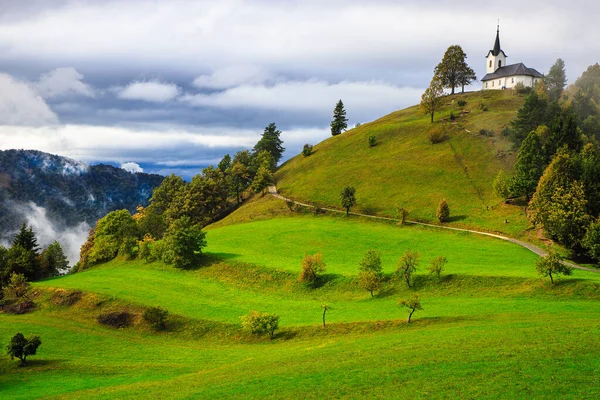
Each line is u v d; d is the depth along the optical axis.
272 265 108.19
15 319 92.00
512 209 127.00
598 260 90.06
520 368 42.91
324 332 70.56
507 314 64.31
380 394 41.69
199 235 118.44
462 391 40.12
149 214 169.62
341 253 115.25
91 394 53.47
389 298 85.50
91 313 92.69
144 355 71.88
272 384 47.25
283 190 182.62
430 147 177.75
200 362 65.75
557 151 118.12
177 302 93.38
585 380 39.41
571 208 98.56
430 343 53.19
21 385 60.41
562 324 54.41
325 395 43.00
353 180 171.38
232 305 90.94
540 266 75.56
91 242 158.38
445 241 115.94
